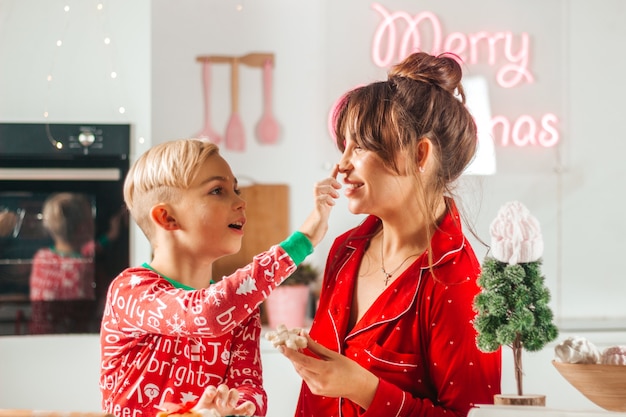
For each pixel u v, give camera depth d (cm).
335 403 142
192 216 139
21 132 337
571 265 408
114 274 340
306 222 135
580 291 408
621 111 409
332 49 398
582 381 127
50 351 329
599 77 408
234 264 387
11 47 339
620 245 409
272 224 393
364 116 139
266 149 397
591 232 409
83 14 343
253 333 144
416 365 135
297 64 398
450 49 400
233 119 394
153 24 390
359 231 155
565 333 348
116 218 341
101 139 342
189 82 393
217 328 126
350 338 142
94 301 339
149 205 142
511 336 124
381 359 136
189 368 136
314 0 398
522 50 404
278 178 397
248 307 127
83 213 339
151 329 132
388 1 397
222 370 139
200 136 393
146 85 346
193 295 128
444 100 139
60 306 338
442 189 139
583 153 408
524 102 405
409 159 136
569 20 406
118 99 345
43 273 338
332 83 398
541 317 127
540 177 406
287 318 352
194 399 135
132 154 344
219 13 394
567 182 407
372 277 147
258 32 396
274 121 396
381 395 127
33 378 328
